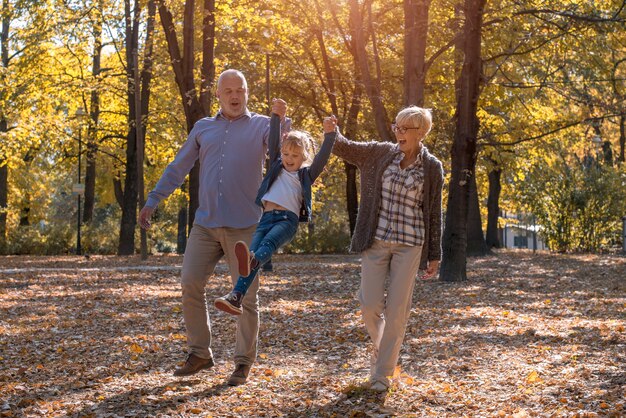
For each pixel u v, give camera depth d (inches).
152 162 1462.8
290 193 235.1
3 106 1214.3
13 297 556.7
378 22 951.0
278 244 228.8
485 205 1914.4
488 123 1151.6
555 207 1369.3
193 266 249.6
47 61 1307.8
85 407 225.5
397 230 238.4
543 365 289.1
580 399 232.2
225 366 286.8
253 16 945.5
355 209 1251.2
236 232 247.3
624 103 785.6
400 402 229.5
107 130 1429.6
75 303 520.1
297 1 985.5
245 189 247.6
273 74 1133.1
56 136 1316.4
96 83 1268.5
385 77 1006.4
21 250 1387.8
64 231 1416.1
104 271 807.1
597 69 844.0
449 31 797.9
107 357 312.5
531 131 1123.9
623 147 1601.9
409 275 238.4
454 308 493.0
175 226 2400.3
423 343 348.2
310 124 1237.7
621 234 1368.1
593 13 753.6
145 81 1254.9
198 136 252.1
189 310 252.7
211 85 840.3
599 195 1353.3
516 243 3253.0
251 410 220.5
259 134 249.4
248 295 252.2
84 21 1211.2
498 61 890.7
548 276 775.7
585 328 392.8
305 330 393.1
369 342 355.9
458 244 718.5
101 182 1755.7
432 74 910.4
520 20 753.6
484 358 307.7
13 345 348.2
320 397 237.9
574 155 1466.5
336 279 722.2
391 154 239.5
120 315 456.1
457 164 721.0
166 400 232.7
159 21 1158.3
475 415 215.2
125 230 1290.6
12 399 237.5
